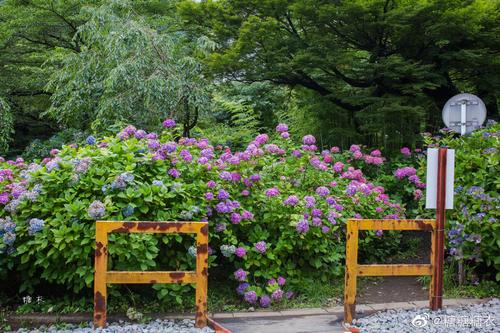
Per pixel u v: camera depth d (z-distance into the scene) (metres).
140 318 3.90
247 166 5.07
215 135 9.48
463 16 7.57
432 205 4.04
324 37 8.23
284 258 4.91
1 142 10.19
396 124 8.48
